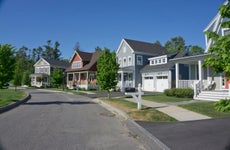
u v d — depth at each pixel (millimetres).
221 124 9219
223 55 4336
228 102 4609
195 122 9867
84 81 44188
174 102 17422
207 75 21531
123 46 41312
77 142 6996
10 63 17938
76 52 48969
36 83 59844
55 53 108688
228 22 4660
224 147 6242
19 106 16609
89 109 15375
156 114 12008
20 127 9039
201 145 6469
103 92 34750
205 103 15734
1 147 6375
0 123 9867
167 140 7082
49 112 13461
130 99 21469
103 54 23969
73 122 10336
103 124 10062
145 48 40812
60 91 39844
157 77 34844
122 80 36500
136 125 9617
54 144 6723
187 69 34188
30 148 6301
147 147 6594
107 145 6746
